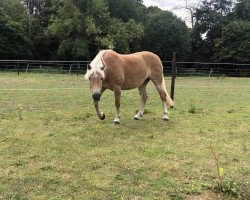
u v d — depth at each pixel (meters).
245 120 9.84
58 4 49.16
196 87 20.86
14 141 7.11
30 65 40.34
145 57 9.27
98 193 4.86
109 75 8.41
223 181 5.14
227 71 41.44
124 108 11.64
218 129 8.62
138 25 45.03
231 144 7.30
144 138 7.62
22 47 47.50
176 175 5.55
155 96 15.22
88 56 45.19
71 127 8.41
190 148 6.95
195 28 55.81
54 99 13.52
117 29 43.38
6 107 11.29
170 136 7.85
